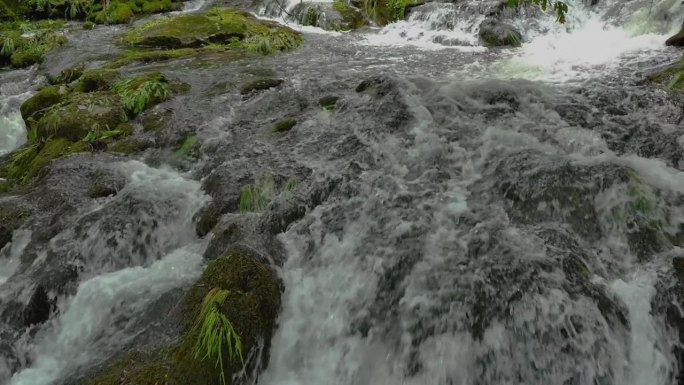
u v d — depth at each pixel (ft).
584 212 13.55
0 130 27.17
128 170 18.98
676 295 10.90
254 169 17.40
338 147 18.45
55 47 40.47
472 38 32.94
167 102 24.82
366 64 29.71
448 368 10.94
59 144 21.39
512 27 31.71
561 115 18.67
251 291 11.65
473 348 10.96
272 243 14.07
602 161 14.80
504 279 11.66
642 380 10.29
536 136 17.61
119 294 13.17
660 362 10.39
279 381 11.39
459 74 25.36
